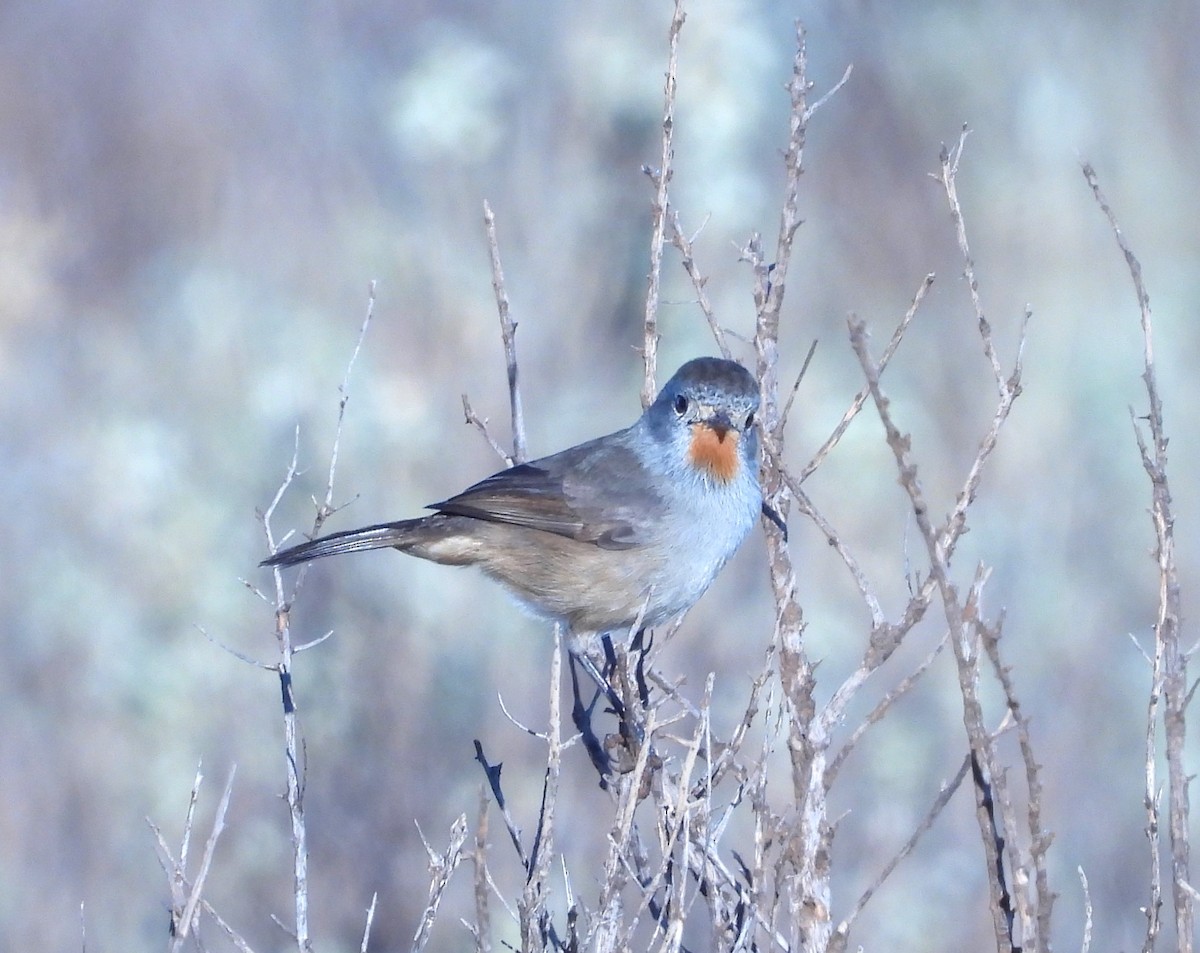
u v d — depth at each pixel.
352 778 12.10
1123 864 12.08
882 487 16.50
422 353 17.44
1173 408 18.45
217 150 23.92
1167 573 6.34
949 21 24.45
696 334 17.38
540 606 9.56
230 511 14.15
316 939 11.39
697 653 13.20
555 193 18.92
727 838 10.70
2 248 21.30
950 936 11.69
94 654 13.35
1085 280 21.14
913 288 21.39
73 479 15.67
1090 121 23.23
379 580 13.17
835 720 6.53
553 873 10.61
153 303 20.62
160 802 12.25
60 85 25.09
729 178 18.98
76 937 11.43
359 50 25.42
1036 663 14.27
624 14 19.64
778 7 23.72
